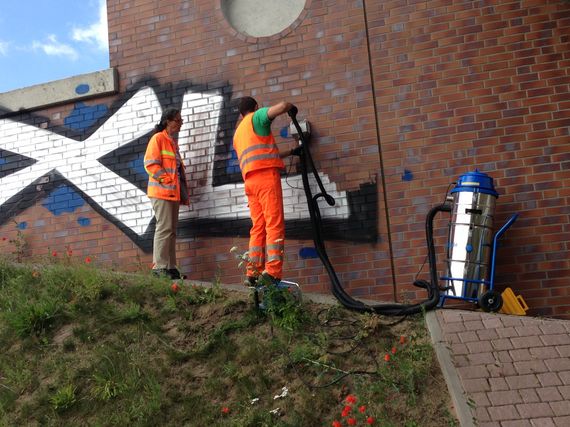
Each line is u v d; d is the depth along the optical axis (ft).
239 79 26.20
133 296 21.49
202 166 26.07
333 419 16.25
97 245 26.68
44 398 17.97
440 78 24.39
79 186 27.30
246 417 16.56
